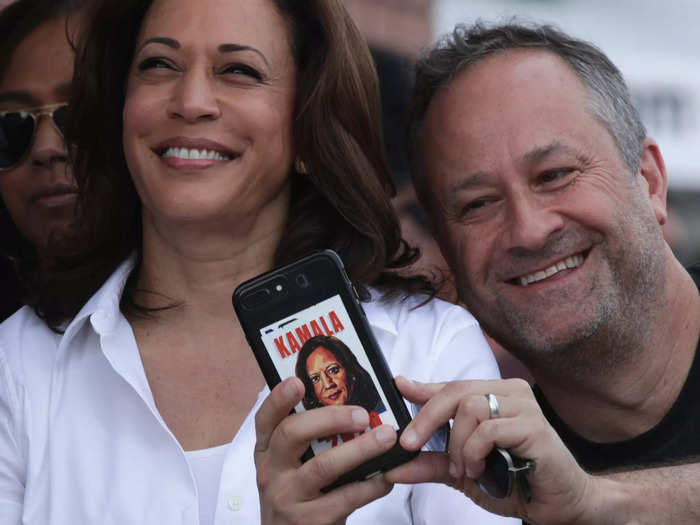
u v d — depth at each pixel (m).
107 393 6.45
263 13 6.73
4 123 8.95
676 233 18.34
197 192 6.45
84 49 7.35
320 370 5.32
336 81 6.89
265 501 5.16
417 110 8.02
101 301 6.68
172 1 6.72
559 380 7.83
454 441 5.02
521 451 4.99
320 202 7.20
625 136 7.69
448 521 6.06
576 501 5.32
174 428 6.39
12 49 8.98
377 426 5.20
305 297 5.41
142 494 6.08
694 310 7.91
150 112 6.53
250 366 6.62
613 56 17.58
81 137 7.38
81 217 7.36
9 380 6.57
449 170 7.58
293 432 4.98
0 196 9.21
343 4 7.06
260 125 6.58
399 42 15.88
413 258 7.43
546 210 7.27
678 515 5.94
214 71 6.59
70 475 6.23
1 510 6.25
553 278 7.41
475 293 7.71
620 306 7.47
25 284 9.16
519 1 17.06
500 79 7.47
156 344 6.77
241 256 6.89
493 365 6.69
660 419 7.76
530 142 7.24
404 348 6.63
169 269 6.88
